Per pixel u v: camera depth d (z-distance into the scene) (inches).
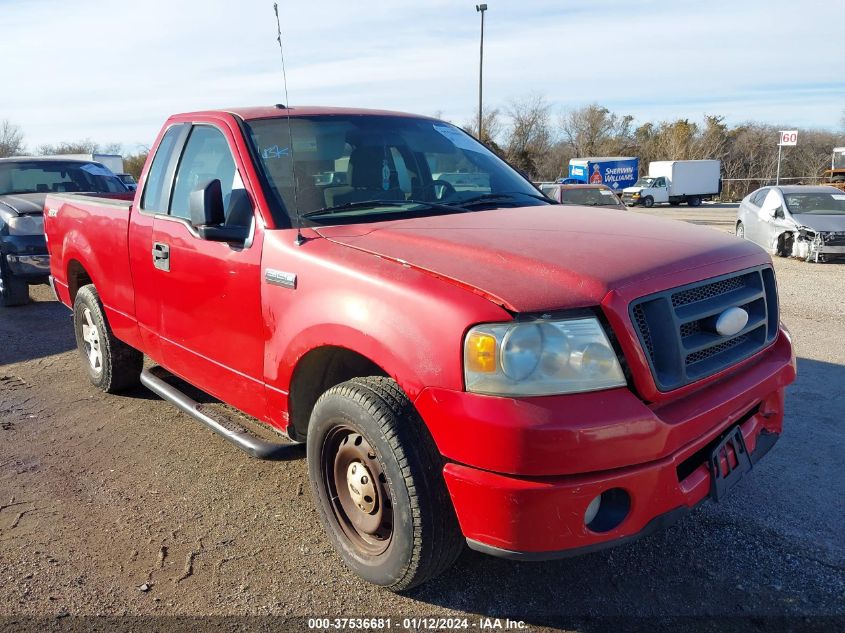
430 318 98.1
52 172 402.9
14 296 352.2
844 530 132.5
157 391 174.9
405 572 107.0
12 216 340.2
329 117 158.6
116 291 184.9
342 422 112.3
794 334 284.5
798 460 162.6
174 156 163.6
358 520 116.9
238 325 135.5
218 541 132.1
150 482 156.4
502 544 94.1
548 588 116.6
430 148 164.1
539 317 93.2
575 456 90.4
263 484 155.2
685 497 101.6
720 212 1397.6
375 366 124.8
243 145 141.5
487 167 169.8
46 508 145.0
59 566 124.0
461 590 116.2
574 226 124.6
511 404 91.0
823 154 2169.0
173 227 154.0
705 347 106.1
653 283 100.5
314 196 136.6
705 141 2272.4
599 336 94.6
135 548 129.7
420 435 102.7
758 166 2218.3
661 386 98.0
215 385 148.7
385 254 112.0
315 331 114.6
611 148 2605.8
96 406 204.5
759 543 128.6
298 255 120.7
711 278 109.2
